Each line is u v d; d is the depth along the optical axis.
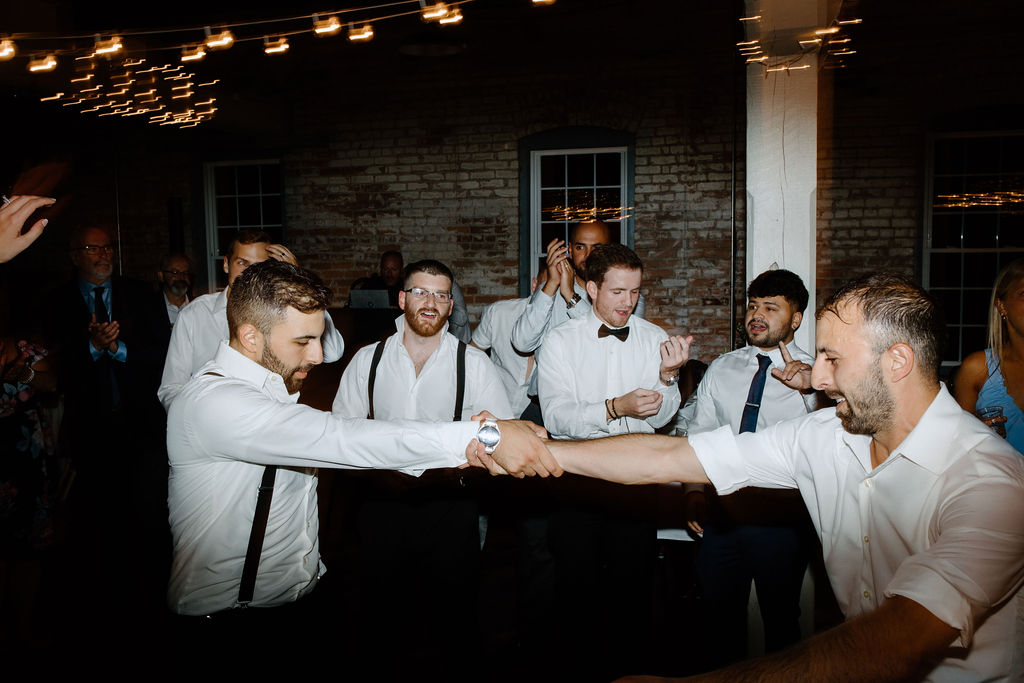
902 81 5.99
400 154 7.12
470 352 2.76
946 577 1.06
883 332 1.28
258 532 1.79
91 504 3.94
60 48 6.54
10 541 2.78
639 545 2.68
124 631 3.06
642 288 6.63
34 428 2.81
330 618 2.07
